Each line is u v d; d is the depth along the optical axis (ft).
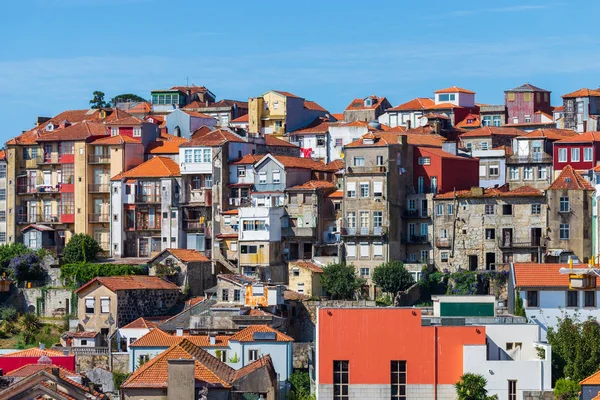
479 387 538.88
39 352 629.10
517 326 554.87
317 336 553.64
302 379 638.53
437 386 546.26
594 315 607.78
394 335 549.13
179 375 513.86
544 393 538.47
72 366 616.39
